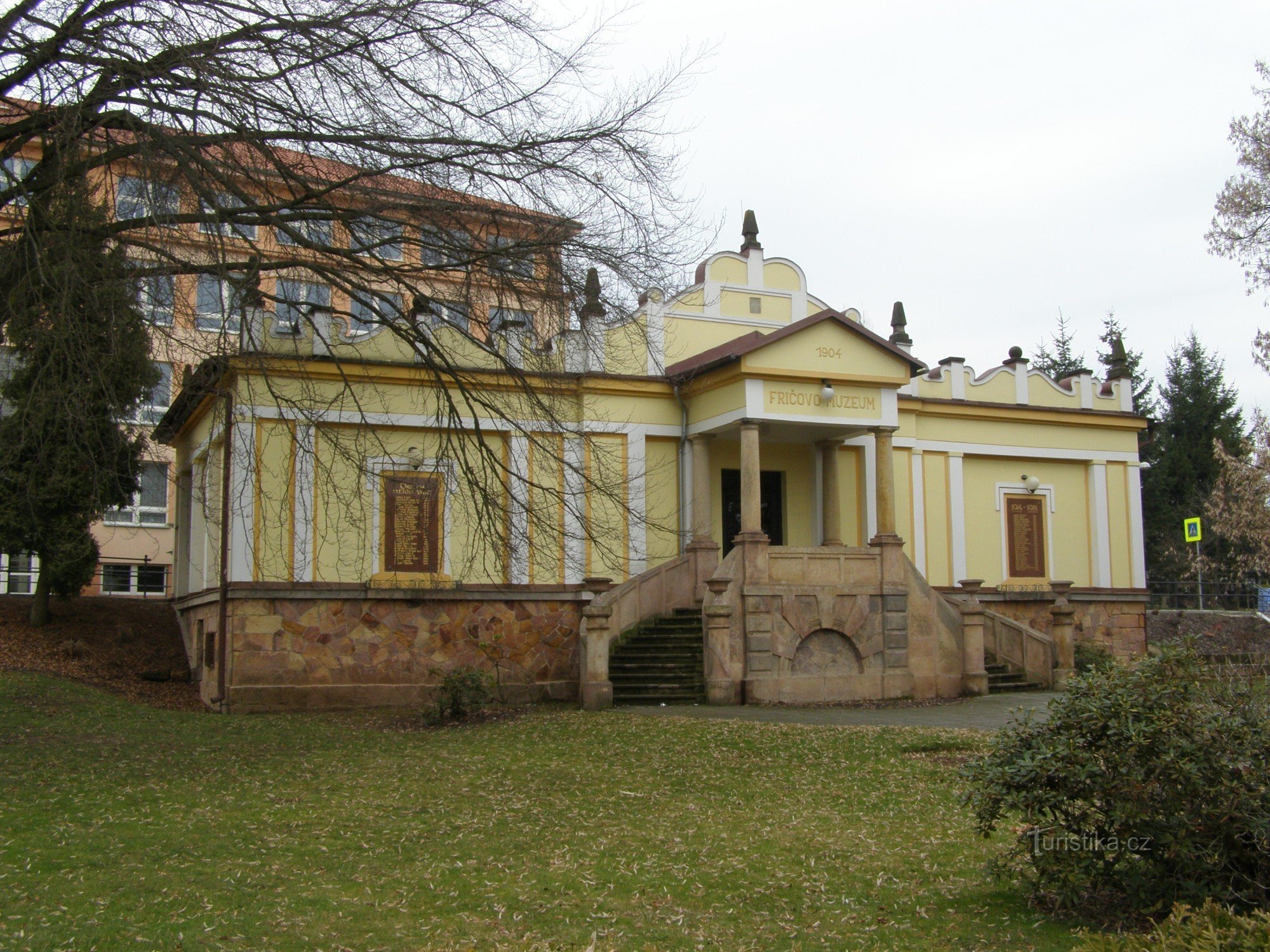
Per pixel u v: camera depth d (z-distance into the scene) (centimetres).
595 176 1308
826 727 1561
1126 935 579
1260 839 628
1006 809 708
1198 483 5203
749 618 1989
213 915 724
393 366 1848
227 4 1138
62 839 893
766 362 2123
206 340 1335
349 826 981
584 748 1403
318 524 1978
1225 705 664
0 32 1084
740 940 696
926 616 2127
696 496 2273
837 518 2431
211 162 1151
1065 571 2789
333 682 1933
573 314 1362
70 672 2022
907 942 679
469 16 1227
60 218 1155
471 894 790
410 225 1294
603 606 1886
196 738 1487
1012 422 2752
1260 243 2792
